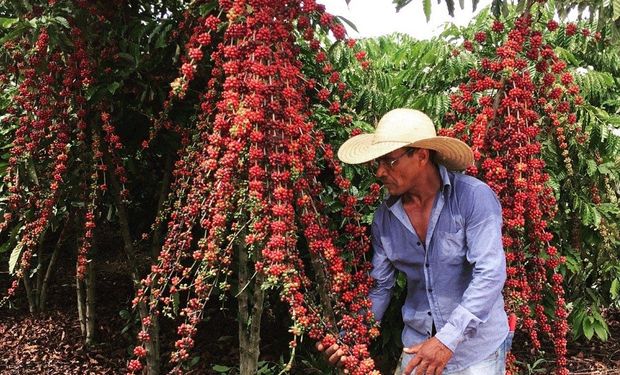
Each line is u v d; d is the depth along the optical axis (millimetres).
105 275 5148
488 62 2357
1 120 3080
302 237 3213
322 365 3279
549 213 2471
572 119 2857
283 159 1809
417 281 2154
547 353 3990
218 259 2201
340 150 2201
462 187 2006
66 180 3012
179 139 3262
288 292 1759
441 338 1855
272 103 1819
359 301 2090
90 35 2637
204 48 2775
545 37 3684
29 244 2703
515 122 2154
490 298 1876
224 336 3838
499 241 1931
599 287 4262
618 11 2252
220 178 1831
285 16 2105
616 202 3684
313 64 2961
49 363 3678
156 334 3188
